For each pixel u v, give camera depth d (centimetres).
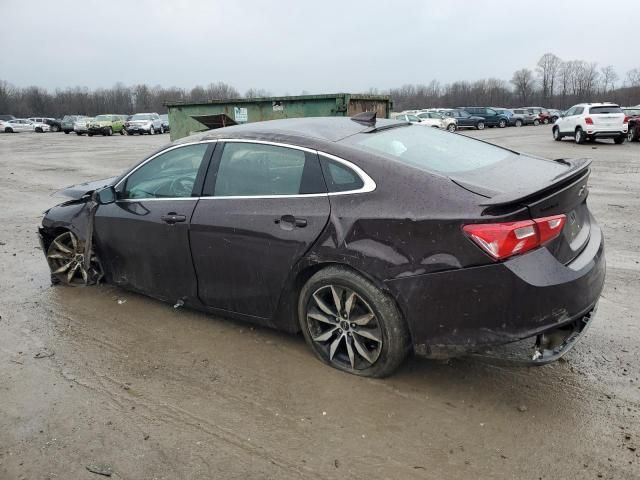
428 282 294
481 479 253
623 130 2170
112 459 273
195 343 395
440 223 289
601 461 262
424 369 349
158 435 291
